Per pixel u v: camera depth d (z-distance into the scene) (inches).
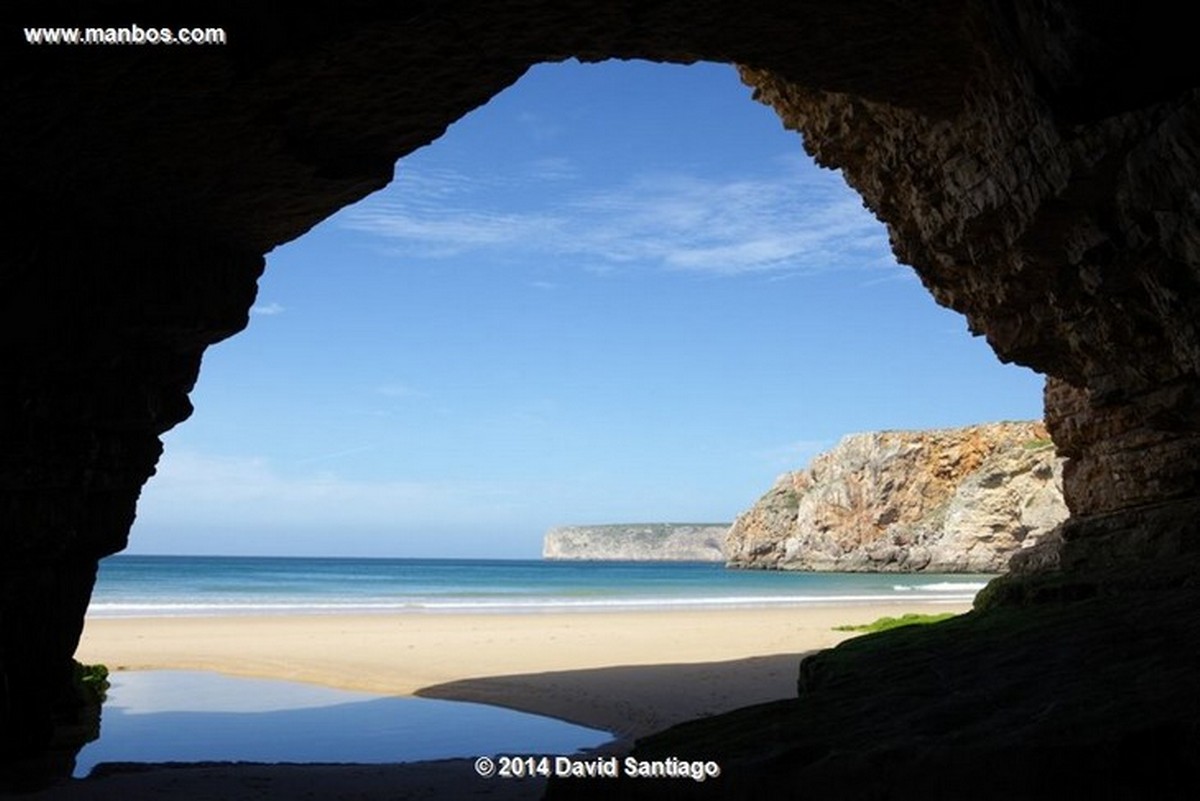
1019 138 371.9
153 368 446.9
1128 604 358.6
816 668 392.2
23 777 407.8
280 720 592.1
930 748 217.5
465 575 5137.8
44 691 445.1
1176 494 514.3
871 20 329.7
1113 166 339.9
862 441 4682.6
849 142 526.3
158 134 333.4
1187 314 351.6
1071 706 227.5
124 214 393.1
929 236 494.3
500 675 778.2
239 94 315.9
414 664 850.8
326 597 2524.6
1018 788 200.5
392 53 308.2
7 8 256.2
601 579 4495.6
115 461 447.8
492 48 316.8
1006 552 3865.7
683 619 1441.9
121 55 285.1
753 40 337.4
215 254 436.8
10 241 361.1
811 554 5024.6
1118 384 474.3
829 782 227.3
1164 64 192.4
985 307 516.4
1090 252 391.5
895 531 4384.8
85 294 392.8
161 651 932.0
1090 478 603.2
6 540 401.4
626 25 318.0
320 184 381.7
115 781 402.6
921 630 430.6
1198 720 193.2
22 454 396.5
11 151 332.5
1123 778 191.5
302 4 282.0
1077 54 192.2
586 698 668.7
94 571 464.4
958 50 354.6
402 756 494.0
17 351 386.3
